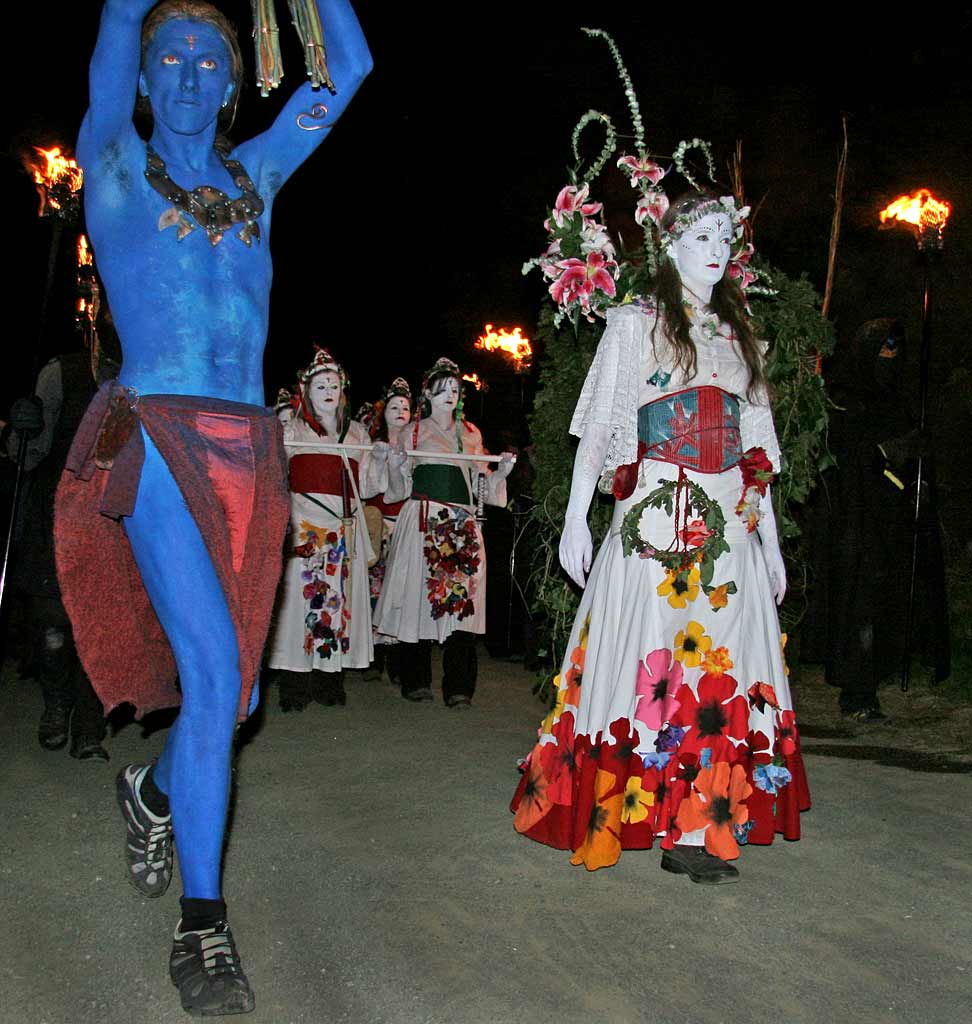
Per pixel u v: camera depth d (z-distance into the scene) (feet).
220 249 10.34
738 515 13.08
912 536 22.03
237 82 10.83
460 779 16.70
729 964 10.44
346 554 22.74
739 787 12.61
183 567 9.78
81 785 15.98
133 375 10.16
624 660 12.77
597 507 15.33
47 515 17.53
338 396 23.49
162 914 11.50
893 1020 9.46
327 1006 9.63
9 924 11.21
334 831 14.15
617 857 12.50
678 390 13.08
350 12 10.86
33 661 23.36
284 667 21.76
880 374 22.00
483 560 23.35
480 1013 9.50
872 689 20.99
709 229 13.11
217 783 9.78
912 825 14.53
